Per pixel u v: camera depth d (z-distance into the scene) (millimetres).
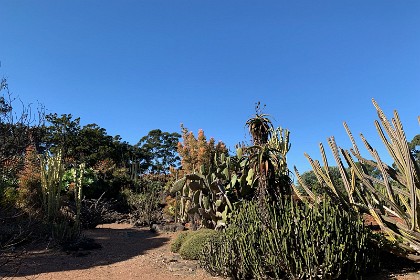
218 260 5223
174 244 7438
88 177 15383
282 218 4836
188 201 9336
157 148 44844
